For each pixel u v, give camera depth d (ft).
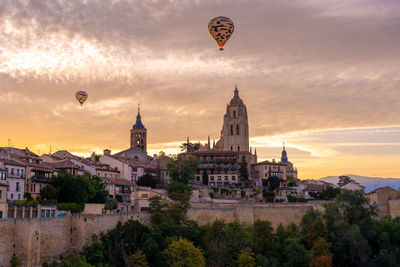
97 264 279.49
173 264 311.27
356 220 428.97
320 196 617.21
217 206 450.30
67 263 260.62
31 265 261.24
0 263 246.88
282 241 396.16
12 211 293.23
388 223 426.51
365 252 394.52
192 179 623.36
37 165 377.30
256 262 355.56
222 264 342.64
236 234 370.73
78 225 303.68
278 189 647.56
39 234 271.08
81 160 503.61
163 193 492.95
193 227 380.78
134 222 337.31
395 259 388.57
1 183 311.47
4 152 365.40
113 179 467.93
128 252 313.73
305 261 366.63
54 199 350.02
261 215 436.35
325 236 399.65
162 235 352.90
